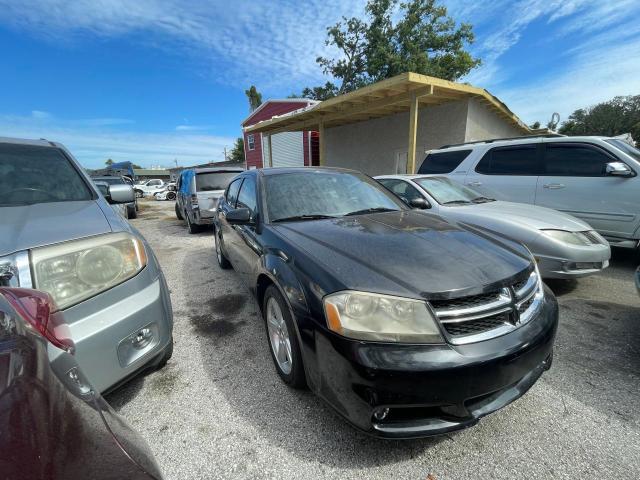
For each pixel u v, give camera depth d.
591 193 4.52
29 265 1.47
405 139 11.22
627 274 4.33
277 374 2.29
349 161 13.60
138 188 28.27
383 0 20.31
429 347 1.46
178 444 1.74
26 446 0.70
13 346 0.88
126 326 1.68
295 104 17.95
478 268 1.72
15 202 2.23
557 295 3.67
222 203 4.48
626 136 6.07
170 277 4.62
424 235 2.14
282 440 1.74
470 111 9.39
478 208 4.05
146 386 2.20
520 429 1.80
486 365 1.47
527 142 5.24
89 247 1.65
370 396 1.44
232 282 4.29
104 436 0.87
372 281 1.60
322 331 1.60
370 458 1.62
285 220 2.58
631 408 1.95
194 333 2.93
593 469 1.56
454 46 21.34
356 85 23.00
